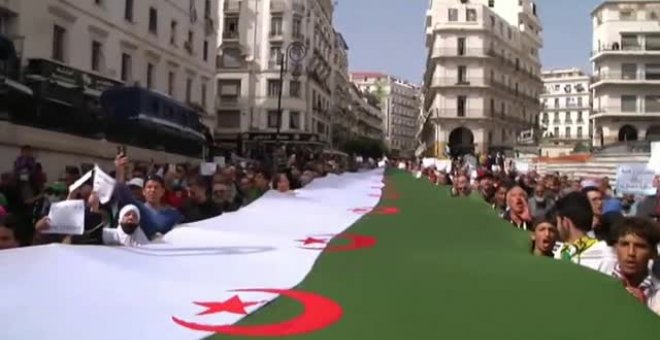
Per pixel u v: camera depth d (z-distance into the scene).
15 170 11.47
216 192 9.23
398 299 3.62
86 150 18.27
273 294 3.76
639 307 3.51
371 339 2.91
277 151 42.56
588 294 3.67
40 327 3.00
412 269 4.51
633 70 66.88
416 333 3.00
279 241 5.89
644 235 4.25
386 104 192.62
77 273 3.91
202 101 46.06
